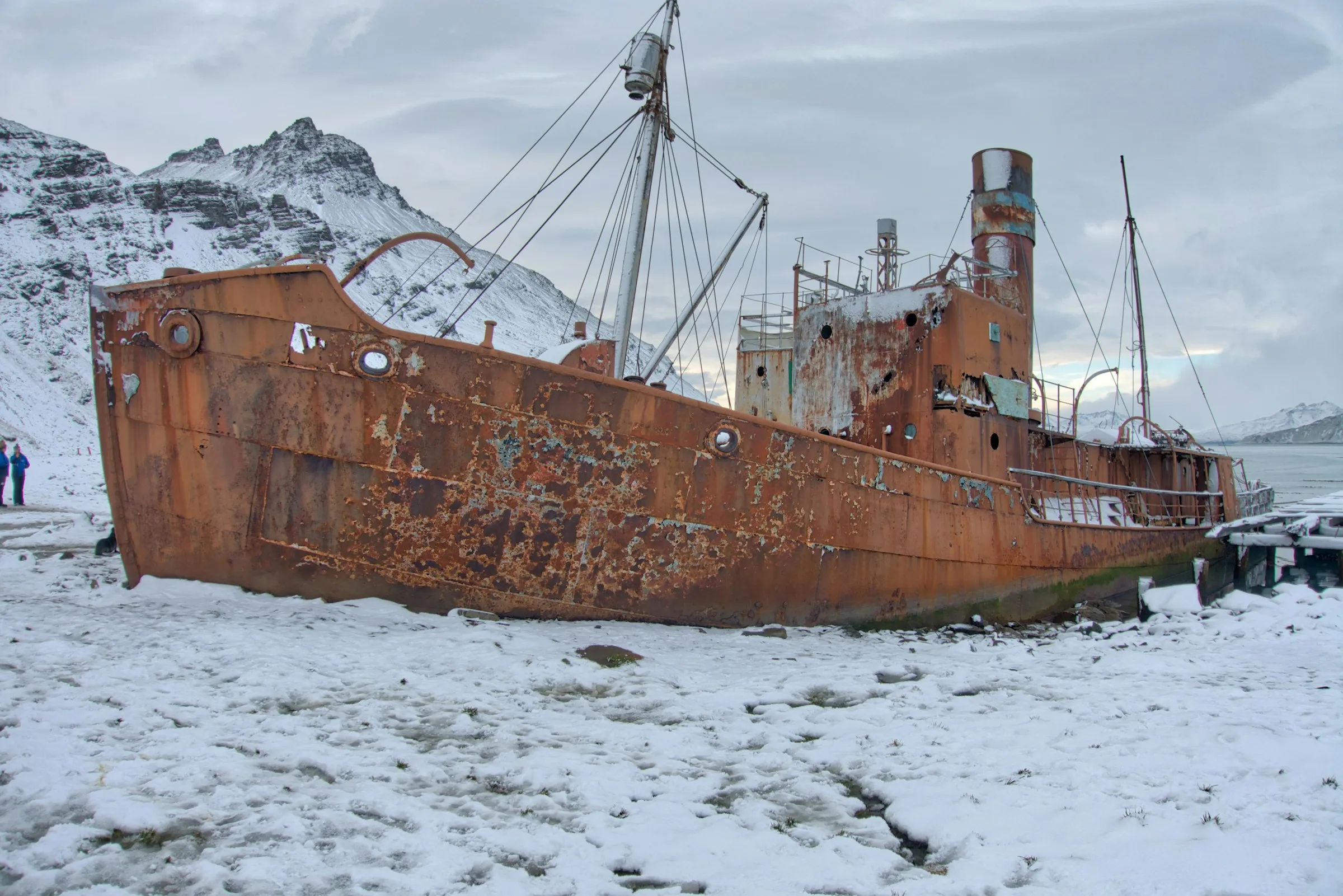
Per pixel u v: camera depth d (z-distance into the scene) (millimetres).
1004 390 13203
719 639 9203
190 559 8820
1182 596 12250
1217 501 19234
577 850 3932
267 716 5477
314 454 8523
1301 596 11859
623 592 9398
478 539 8836
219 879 3445
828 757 5477
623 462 9141
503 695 6379
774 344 16781
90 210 167500
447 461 8664
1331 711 6438
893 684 7523
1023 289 15617
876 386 13203
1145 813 4410
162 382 8578
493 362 8680
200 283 8461
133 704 5461
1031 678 8047
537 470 8867
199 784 4348
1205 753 5371
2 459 21812
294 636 7387
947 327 12547
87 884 3389
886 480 10859
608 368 10867
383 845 3855
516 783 4746
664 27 13109
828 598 10516
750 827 4340
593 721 5977
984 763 5344
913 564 11203
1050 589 13258
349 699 6004
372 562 8711
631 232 12836
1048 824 4352
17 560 11305
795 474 10047
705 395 18656
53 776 4312
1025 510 12836
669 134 13695
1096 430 17297
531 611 9156
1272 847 3893
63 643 6648
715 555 9680
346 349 8469
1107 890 3596
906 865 4008
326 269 8461
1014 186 15820
